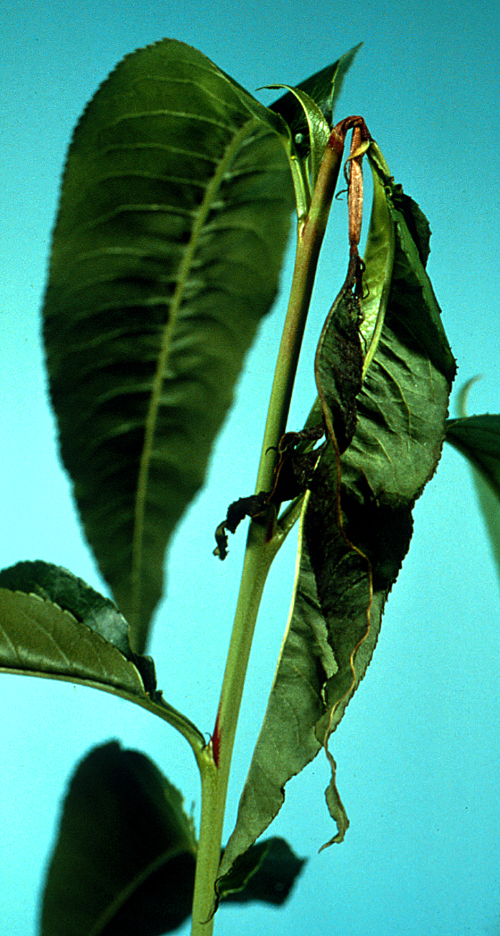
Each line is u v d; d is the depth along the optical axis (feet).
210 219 0.73
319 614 0.66
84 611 0.70
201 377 0.76
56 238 0.72
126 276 0.74
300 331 0.66
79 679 0.69
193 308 0.75
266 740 0.65
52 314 0.73
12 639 0.68
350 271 0.61
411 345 0.65
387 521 0.63
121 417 0.76
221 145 0.71
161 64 0.67
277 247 0.75
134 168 0.71
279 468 0.64
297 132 0.69
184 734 0.68
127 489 0.76
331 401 0.58
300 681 0.65
